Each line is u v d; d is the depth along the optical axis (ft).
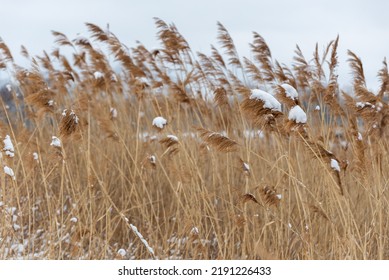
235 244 42.70
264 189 34.22
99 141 56.24
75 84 61.62
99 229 46.21
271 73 52.26
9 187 43.65
